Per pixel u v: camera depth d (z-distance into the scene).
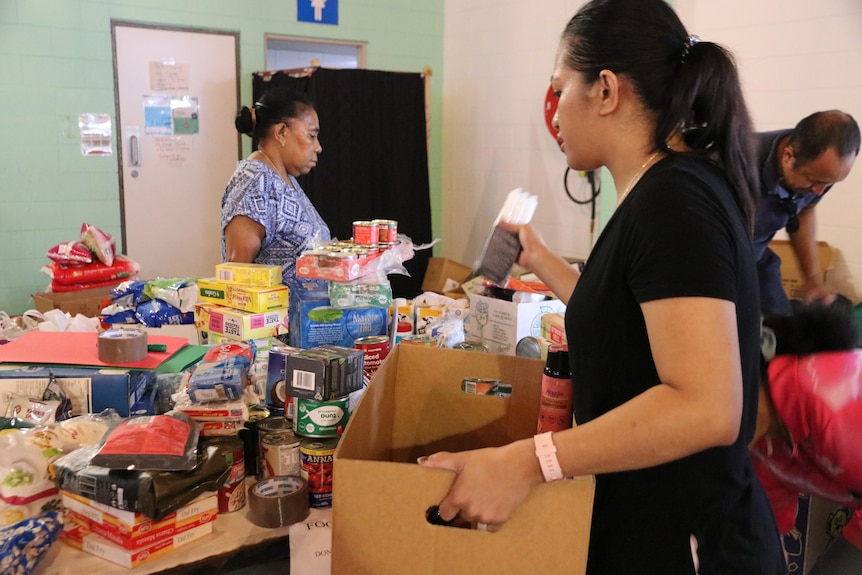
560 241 4.86
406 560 0.95
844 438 1.50
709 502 0.98
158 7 4.70
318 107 4.54
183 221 5.02
